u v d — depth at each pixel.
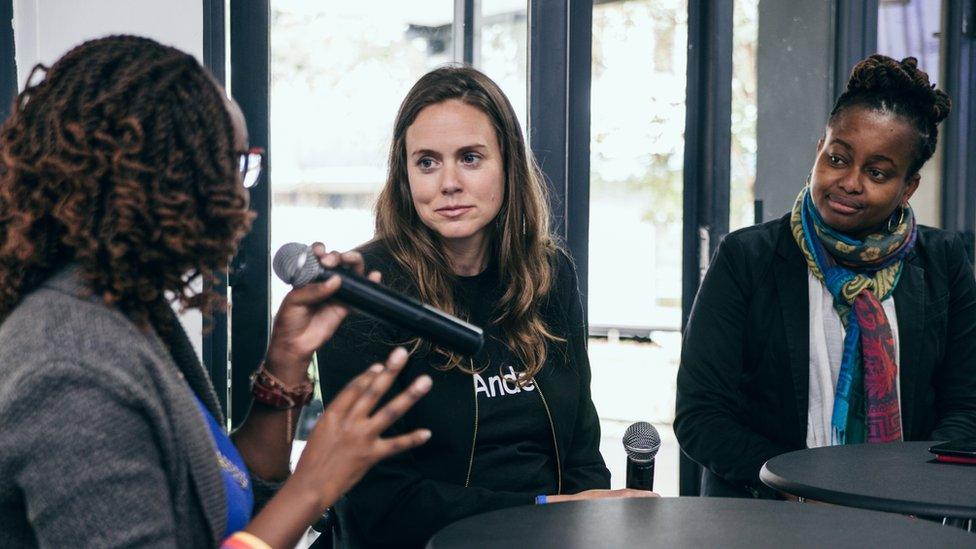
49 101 0.92
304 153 2.76
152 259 0.93
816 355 2.13
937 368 2.21
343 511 1.78
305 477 0.99
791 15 3.18
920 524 1.29
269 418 1.29
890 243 2.13
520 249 1.88
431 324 1.21
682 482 3.01
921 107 2.07
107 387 0.86
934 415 2.21
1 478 0.85
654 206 3.03
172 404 0.92
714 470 2.06
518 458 1.81
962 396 2.16
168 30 2.16
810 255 2.17
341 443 0.99
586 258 2.69
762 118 3.13
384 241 1.86
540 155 2.61
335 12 2.79
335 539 1.87
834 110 2.14
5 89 2.02
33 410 0.84
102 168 0.90
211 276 1.00
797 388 2.12
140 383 0.89
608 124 2.90
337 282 1.17
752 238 2.22
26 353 0.86
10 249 0.92
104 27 2.10
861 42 3.40
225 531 1.00
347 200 2.81
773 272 2.18
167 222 0.91
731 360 2.15
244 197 0.99
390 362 1.01
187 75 0.96
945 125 4.14
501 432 1.81
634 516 1.34
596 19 2.85
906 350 2.16
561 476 1.89
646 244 3.07
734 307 2.17
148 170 0.91
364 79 2.83
